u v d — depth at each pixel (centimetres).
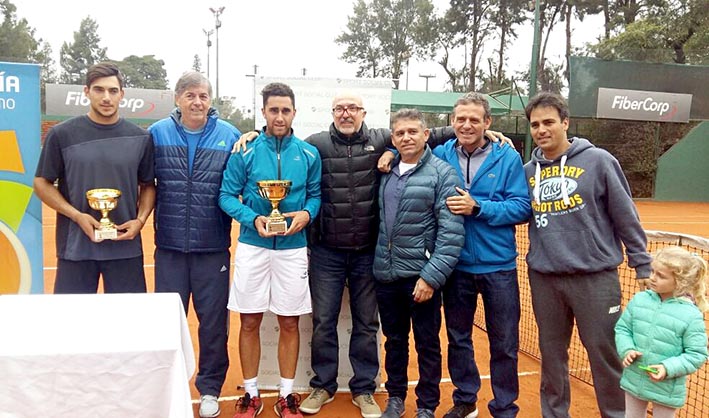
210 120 371
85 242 348
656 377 289
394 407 375
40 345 200
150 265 920
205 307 377
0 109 378
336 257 384
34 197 391
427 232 346
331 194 369
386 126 443
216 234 370
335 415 395
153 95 2030
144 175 363
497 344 354
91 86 339
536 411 409
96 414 202
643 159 2472
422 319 354
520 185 342
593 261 310
